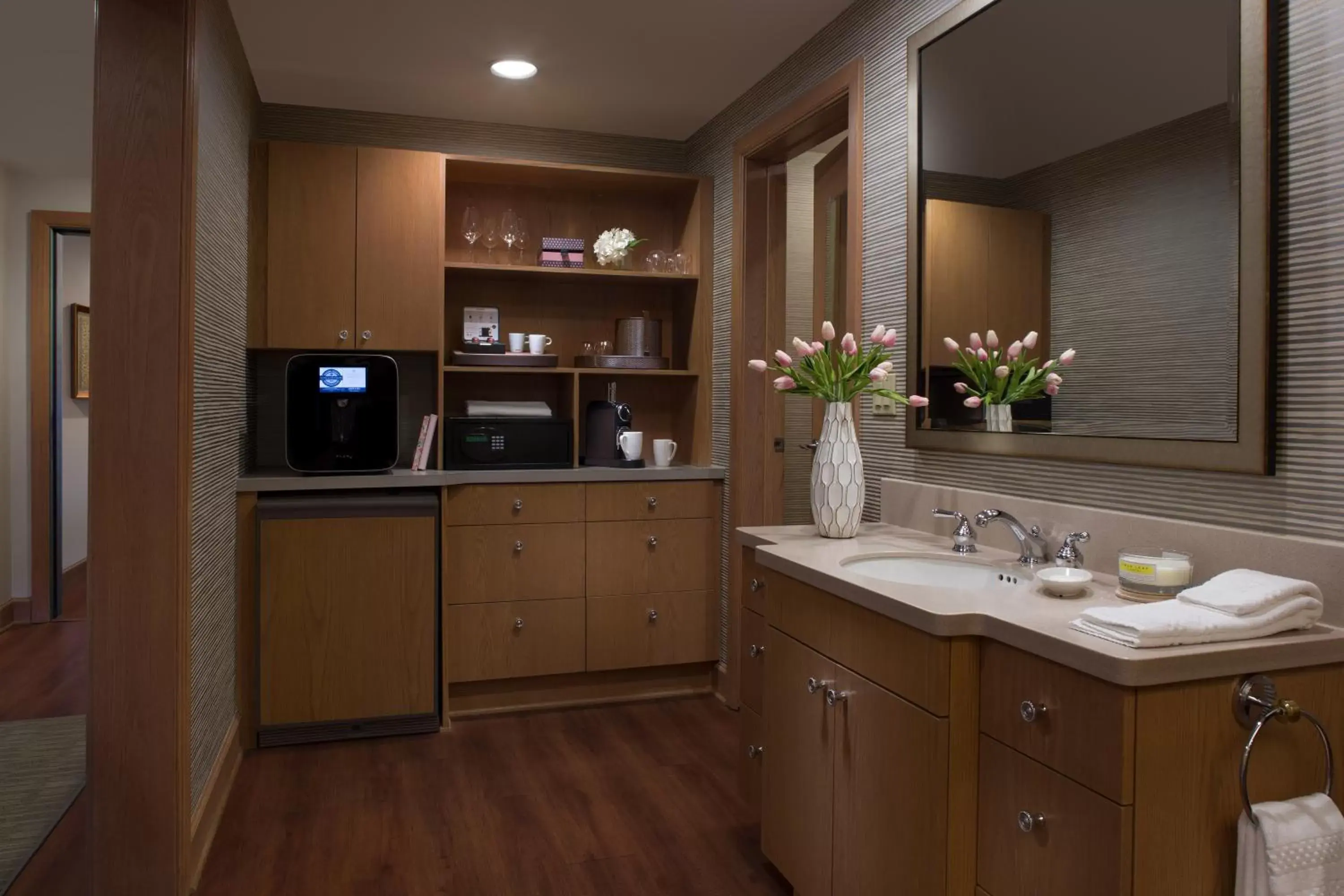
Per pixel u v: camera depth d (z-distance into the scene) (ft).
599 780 9.00
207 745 7.82
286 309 10.61
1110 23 5.63
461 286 12.16
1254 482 4.85
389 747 9.86
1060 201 6.03
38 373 15.47
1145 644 4.03
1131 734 3.93
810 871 6.18
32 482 15.47
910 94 7.54
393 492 10.53
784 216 11.14
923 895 4.97
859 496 7.32
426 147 11.89
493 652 10.85
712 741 10.11
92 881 6.54
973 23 6.84
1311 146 4.54
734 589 11.13
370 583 10.00
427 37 9.30
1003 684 4.68
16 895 7.13
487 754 9.69
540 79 10.49
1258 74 4.69
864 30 8.39
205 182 7.36
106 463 6.52
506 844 7.65
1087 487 5.96
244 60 9.80
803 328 12.29
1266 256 4.67
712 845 7.67
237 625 9.68
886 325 8.10
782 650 6.63
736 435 11.13
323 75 10.34
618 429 11.78
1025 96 6.31
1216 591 4.46
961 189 6.97
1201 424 5.05
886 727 5.29
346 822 8.05
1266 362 4.68
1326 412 4.49
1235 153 4.81
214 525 8.18
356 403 10.27
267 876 7.12
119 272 6.51
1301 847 4.03
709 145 12.08
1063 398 6.03
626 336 12.07
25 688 12.36
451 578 10.69
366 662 10.01
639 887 6.99
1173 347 5.21
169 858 6.62
